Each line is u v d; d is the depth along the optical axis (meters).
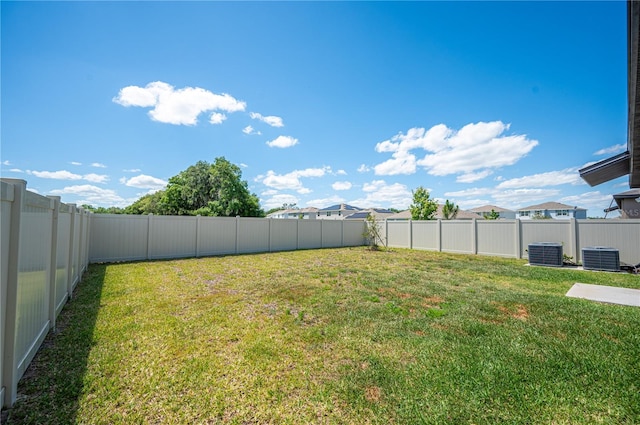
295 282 6.60
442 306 4.73
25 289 2.42
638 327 3.71
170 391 2.31
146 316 4.13
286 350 3.09
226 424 1.94
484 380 2.47
